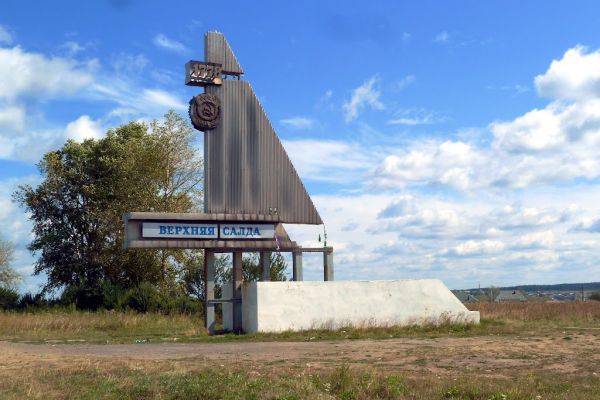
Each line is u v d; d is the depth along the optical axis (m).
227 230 27.88
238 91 28.62
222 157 28.06
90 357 18.62
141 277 49.56
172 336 26.78
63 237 50.19
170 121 50.00
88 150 51.12
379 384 13.13
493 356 18.59
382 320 28.25
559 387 13.42
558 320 32.94
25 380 13.85
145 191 48.38
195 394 12.21
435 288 29.45
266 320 26.56
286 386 12.83
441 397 12.33
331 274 29.50
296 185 29.28
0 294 45.56
